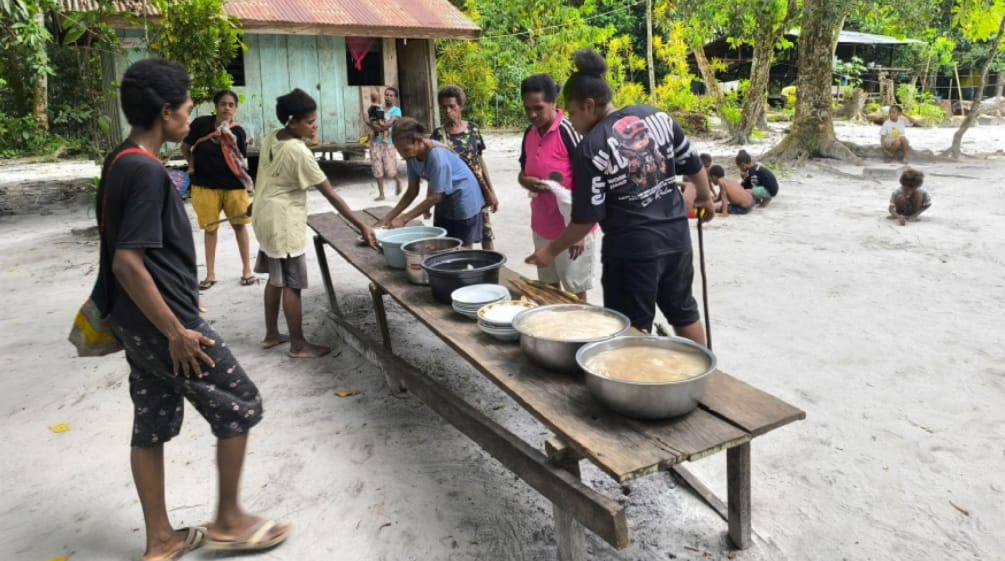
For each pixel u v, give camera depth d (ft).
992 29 45.37
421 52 46.37
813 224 27.99
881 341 15.75
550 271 14.53
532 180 13.71
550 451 8.16
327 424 12.89
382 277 13.34
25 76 67.36
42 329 18.49
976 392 13.20
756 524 9.72
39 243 28.96
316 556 9.37
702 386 7.57
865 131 70.69
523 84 13.34
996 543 9.21
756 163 32.19
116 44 28.78
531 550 9.36
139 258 7.81
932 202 31.86
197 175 20.88
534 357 8.78
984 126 78.89
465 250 12.44
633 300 11.10
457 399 11.01
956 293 18.94
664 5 62.03
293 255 15.31
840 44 97.66
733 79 104.32
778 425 7.52
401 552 9.40
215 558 9.36
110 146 36.96
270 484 11.00
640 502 10.33
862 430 12.00
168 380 8.58
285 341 16.83
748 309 18.16
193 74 27.96
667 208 11.05
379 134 36.01
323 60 41.29
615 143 10.36
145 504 9.07
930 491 10.30
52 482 11.34
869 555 9.06
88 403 14.10
